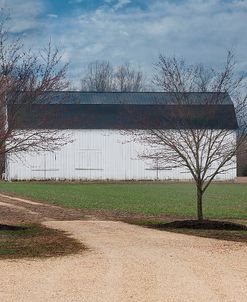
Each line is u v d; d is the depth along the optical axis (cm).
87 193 4244
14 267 1243
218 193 4325
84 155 6419
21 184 5603
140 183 5906
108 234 1883
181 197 3872
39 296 965
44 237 1792
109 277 1120
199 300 934
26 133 2055
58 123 4291
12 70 1761
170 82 2562
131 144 6431
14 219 2441
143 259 1343
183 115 2175
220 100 2194
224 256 1392
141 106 5672
